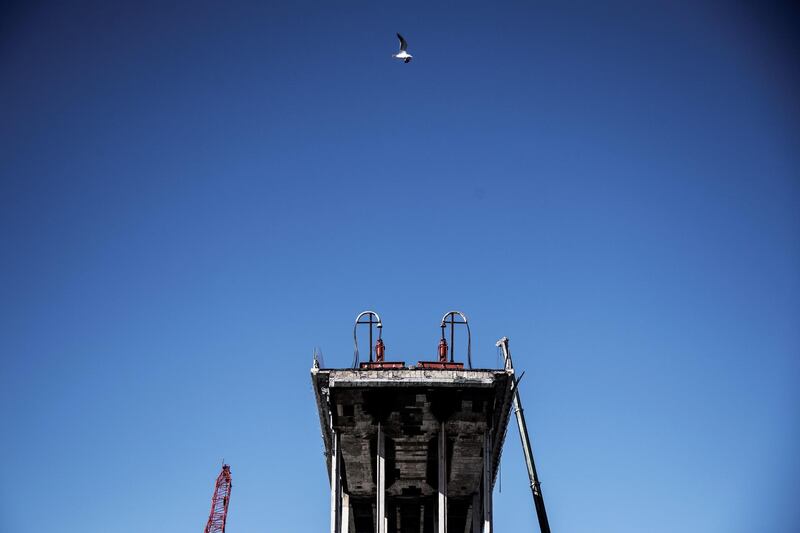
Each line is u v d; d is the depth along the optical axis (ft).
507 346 241.35
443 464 229.25
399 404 228.84
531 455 269.03
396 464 239.91
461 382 226.99
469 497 250.78
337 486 230.48
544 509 263.70
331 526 226.79
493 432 246.88
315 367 230.07
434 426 231.30
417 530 255.29
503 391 233.76
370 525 256.73
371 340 238.07
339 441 233.35
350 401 228.63
